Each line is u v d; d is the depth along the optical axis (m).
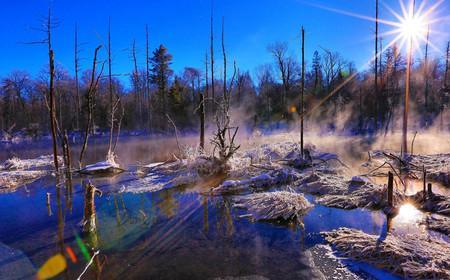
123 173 11.94
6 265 4.91
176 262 4.89
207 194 8.80
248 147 17.70
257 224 6.47
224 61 19.22
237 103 36.91
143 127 34.38
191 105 36.25
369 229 5.96
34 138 30.73
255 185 9.42
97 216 7.15
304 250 5.21
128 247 5.48
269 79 45.25
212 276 4.47
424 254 4.59
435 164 10.85
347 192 8.23
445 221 5.90
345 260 4.81
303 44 13.21
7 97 41.03
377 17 23.66
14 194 9.27
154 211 7.46
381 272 4.43
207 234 6.00
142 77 35.22
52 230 6.31
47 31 12.38
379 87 32.00
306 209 7.21
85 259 5.05
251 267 4.70
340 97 34.72
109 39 22.62
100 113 34.62
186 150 12.97
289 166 12.62
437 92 33.12
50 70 11.70
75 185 10.16
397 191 7.51
